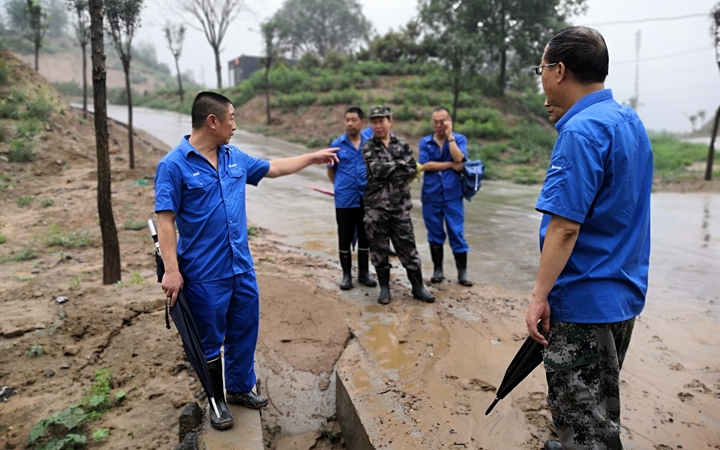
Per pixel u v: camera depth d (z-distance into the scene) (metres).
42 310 4.34
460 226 5.46
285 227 8.52
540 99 30.95
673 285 5.49
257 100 32.38
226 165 2.82
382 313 4.58
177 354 3.67
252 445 2.61
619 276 2.10
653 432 2.89
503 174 17.59
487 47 25.72
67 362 3.62
